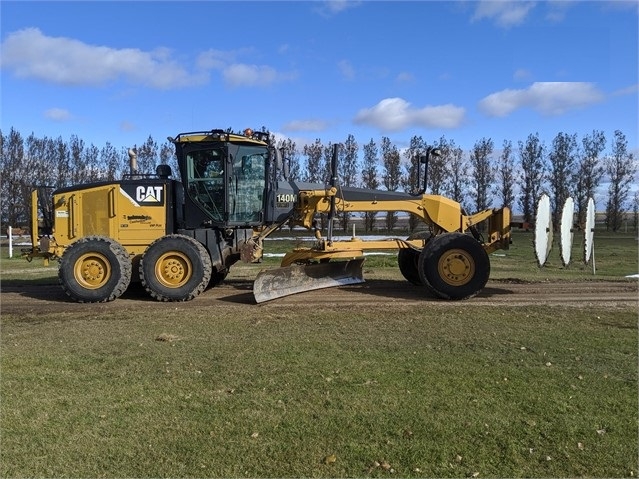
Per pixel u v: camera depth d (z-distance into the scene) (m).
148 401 4.77
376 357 6.03
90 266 10.12
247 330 7.45
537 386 5.09
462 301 9.66
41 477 3.54
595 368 5.64
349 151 36.88
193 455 3.81
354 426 4.23
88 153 36.25
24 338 7.12
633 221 45.91
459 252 9.75
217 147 10.33
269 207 10.55
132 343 6.79
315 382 5.20
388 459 3.75
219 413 4.50
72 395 4.94
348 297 10.15
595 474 3.56
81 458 3.78
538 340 6.77
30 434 4.14
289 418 4.38
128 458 3.77
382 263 16.36
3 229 33.50
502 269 15.47
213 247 10.68
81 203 10.70
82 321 8.25
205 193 10.47
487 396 4.84
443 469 3.62
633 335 7.02
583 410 4.53
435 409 4.55
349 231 35.25
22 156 35.12
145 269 10.02
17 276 14.40
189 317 8.42
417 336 7.02
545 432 4.14
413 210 10.57
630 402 4.70
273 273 9.90
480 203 39.34
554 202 39.00
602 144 40.03
